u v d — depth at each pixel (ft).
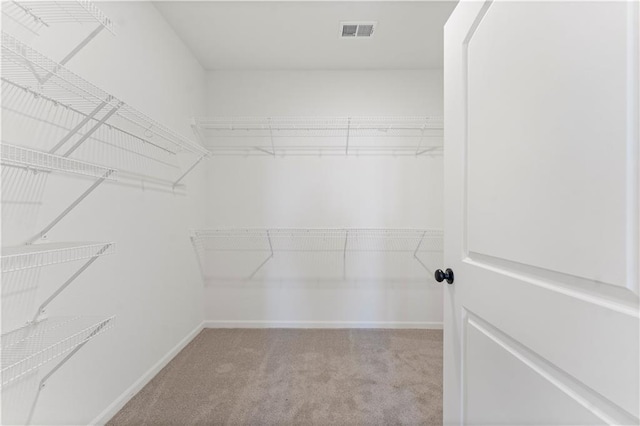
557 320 1.93
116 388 4.84
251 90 8.55
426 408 5.02
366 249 8.66
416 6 6.02
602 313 1.63
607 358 1.61
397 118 8.48
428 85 8.54
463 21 3.06
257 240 8.68
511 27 2.32
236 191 8.64
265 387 5.59
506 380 2.44
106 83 4.61
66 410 3.90
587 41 1.70
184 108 7.33
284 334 8.13
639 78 1.46
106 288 4.59
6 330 3.20
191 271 7.77
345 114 8.57
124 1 5.06
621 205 1.54
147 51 5.74
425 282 8.65
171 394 5.36
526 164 2.17
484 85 2.70
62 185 3.84
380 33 6.89
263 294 8.70
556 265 1.92
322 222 8.62
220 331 8.35
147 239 5.74
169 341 6.59
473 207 2.91
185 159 7.36
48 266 3.65
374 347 7.31
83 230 4.17
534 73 2.08
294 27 6.68
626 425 1.54
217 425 4.63
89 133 4.25
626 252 1.51
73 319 3.86
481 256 2.80
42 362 3.16
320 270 8.70
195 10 6.11
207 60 8.07
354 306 8.68
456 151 3.23
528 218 2.16
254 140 8.60
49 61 3.22
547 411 2.02
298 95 8.55
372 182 8.59
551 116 1.94
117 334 4.86
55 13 3.61
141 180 5.56
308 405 5.09
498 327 2.53
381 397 5.31
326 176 8.59
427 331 8.36
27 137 3.42
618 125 1.54
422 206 8.58
